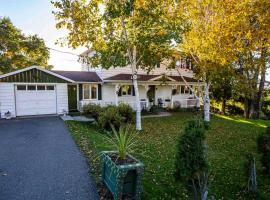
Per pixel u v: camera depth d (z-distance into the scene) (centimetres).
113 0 1191
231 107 2523
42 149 930
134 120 1584
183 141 491
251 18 1343
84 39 1324
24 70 1725
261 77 2106
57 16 1278
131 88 2331
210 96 2464
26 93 1773
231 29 1351
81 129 1359
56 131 1284
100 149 937
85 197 532
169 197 567
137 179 489
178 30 1362
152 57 1545
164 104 2495
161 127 1547
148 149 996
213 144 1151
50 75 1844
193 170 481
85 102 2031
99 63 1462
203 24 1454
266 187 686
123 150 531
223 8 1356
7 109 1703
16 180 621
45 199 520
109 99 2231
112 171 500
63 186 587
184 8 1448
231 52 1435
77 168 717
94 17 1319
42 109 1845
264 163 761
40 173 673
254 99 2145
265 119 2206
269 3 1252
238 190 652
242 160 909
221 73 1662
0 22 2380
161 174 709
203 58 1529
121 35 1387
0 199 516
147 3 1246
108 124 1335
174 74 2619
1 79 1656
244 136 1358
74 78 2062
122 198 490
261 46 1417
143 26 1283
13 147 956
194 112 2355
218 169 799
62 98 1914
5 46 2453
